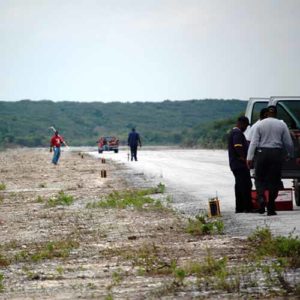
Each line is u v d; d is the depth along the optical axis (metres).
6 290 26.08
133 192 61.84
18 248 35.81
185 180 75.81
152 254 31.56
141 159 137.75
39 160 143.50
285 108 49.84
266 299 22.89
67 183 78.38
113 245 34.88
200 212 46.53
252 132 43.72
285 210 45.66
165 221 42.69
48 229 42.09
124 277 27.22
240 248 32.03
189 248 32.75
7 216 49.50
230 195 57.66
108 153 190.88
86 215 47.62
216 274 26.25
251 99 54.09
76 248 34.56
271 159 42.94
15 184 79.44
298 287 23.91
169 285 25.27
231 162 44.91
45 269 29.78
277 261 28.50
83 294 24.80
